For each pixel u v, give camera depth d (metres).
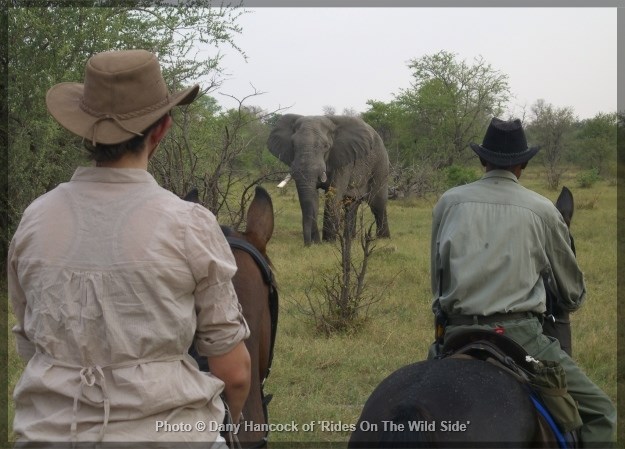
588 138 37.62
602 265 12.66
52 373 2.42
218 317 2.54
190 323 2.49
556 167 37.09
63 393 2.40
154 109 2.56
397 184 27.17
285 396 6.40
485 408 2.98
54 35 10.77
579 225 18.08
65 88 2.66
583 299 4.11
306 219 16.16
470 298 3.70
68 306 2.42
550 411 3.32
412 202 25.88
